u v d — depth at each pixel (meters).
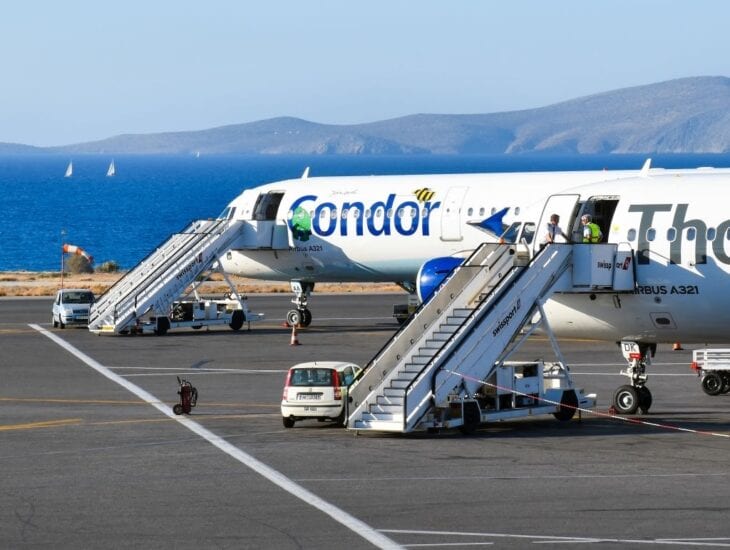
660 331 113.81
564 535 62.50
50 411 113.88
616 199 117.00
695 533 62.69
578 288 110.94
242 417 109.31
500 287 105.81
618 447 91.50
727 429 100.69
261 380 134.75
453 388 99.94
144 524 66.38
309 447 92.44
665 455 87.69
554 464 84.06
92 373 142.38
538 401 106.12
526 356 156.00
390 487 76.19
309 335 182.62
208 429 102.25
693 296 110.56
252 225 196.50
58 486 77.81
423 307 107.00
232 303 196.38
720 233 110.25
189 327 193.12
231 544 61.44
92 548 60.94
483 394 104.19
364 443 94.38
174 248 198.00
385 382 100.94
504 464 84.19
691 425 103.31
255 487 76.75
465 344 101.31
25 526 66.19
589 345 168.62
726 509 68.62
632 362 113.62
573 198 116.94
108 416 110.50
